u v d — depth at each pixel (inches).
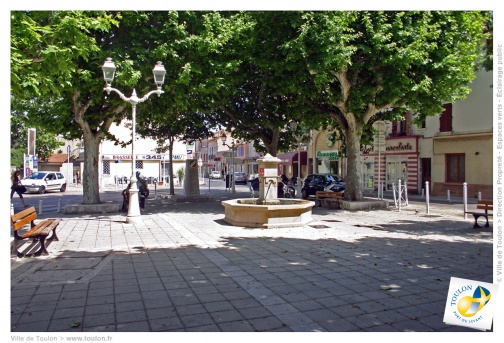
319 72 528.1
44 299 195.8
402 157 1105.4
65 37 296.4
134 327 161.8
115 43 519.8
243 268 257.6
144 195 639.1
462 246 335.6
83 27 303.0
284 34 577.9
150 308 183.6
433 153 1015.0
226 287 216.4
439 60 569.9
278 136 814.5
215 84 564.7
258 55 613.6
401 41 538.9
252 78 707.4
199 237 371.9
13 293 204.8
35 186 1048.2
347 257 291.4
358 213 590.9
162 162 1674.5
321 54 532.4
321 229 425.7
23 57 277.1
